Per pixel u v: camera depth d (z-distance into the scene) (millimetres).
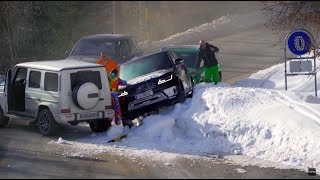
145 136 21406
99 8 58344
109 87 22594
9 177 16062
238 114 21297
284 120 20047
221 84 25375
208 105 22219
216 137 20672
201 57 27875
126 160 18344
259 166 17797
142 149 20000
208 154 19484
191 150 20016
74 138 21984
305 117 20094
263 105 21484
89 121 22297
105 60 25297
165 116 22047
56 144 20844
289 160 18328
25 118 23281
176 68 23016
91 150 19828
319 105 21422
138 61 24906
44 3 49375
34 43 47312
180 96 22828
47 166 17516
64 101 21766
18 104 23656
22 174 16469
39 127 22656
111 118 22625
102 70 22500
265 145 19578
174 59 24906
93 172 16703
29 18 45969
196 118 21688
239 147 19891
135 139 21297
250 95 22594
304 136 19016
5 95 24000
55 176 16156
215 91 23109
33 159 18516
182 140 20938
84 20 56812
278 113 20594
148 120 21859
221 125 20969
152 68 24453
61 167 17375
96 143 21078
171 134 21438
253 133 20188
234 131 20516
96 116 22234
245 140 20094
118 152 19516
